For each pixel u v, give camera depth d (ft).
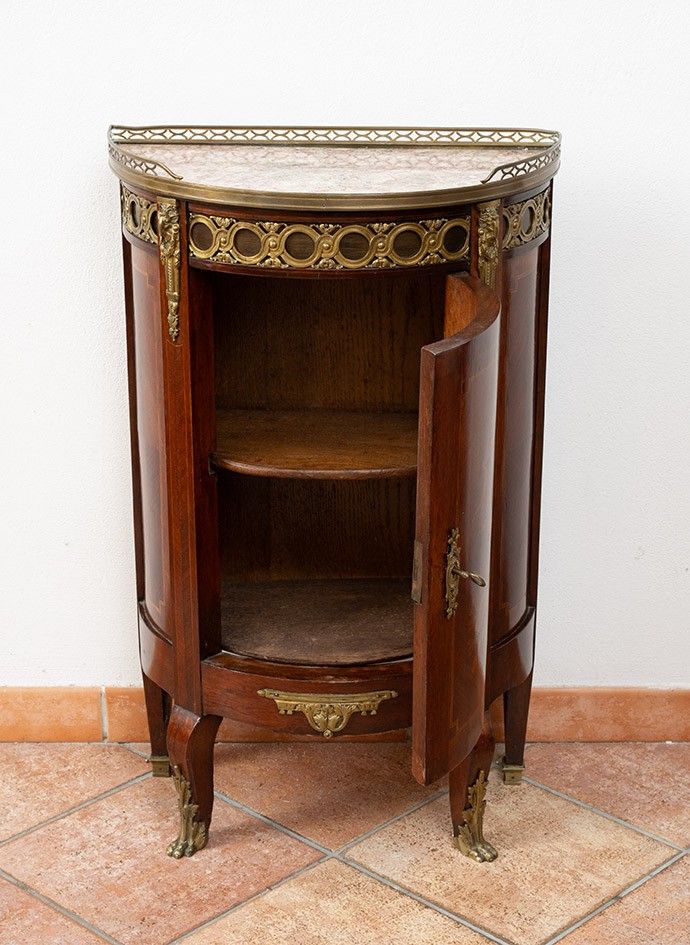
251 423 7.31
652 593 8.20
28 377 7.75
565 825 7.48
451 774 7.08
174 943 6.48
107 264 7.55
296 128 7.19
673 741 8.42
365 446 6.93
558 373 7.76
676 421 7.86
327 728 6.73
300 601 7.58
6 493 7.97
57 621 8.23
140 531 7.52
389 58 7.24
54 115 7.29
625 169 7.41
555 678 8.38
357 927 6.60
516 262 6.45
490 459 6.02
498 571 6.93
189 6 7.14
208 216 6.03
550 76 7.27
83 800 7.72
